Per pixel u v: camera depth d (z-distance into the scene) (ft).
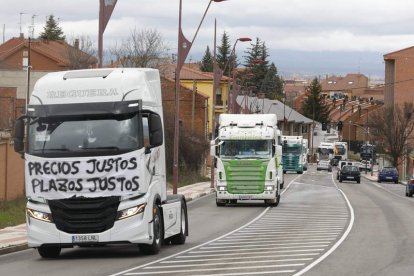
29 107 59.72
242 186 125.59
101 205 57.36
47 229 57.88
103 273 50.65
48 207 57.93
